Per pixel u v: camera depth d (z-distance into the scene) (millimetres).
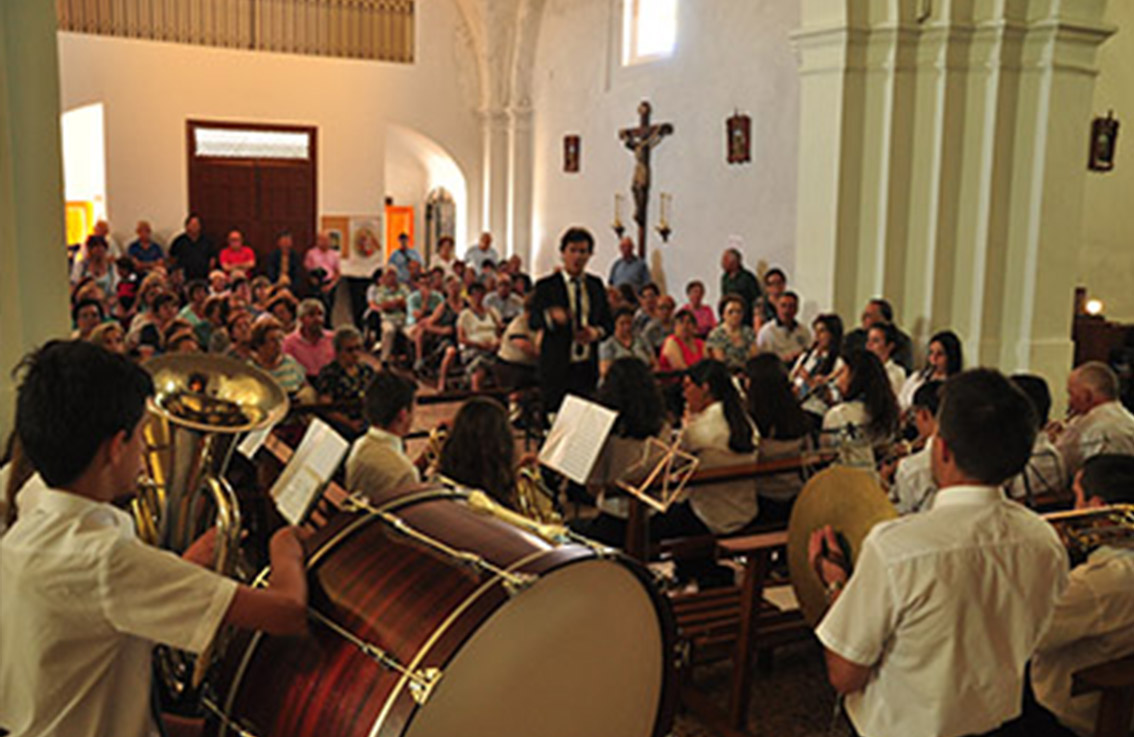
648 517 4098
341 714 2025
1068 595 2691
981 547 2074
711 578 4652
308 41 13789
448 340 11062
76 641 1802
